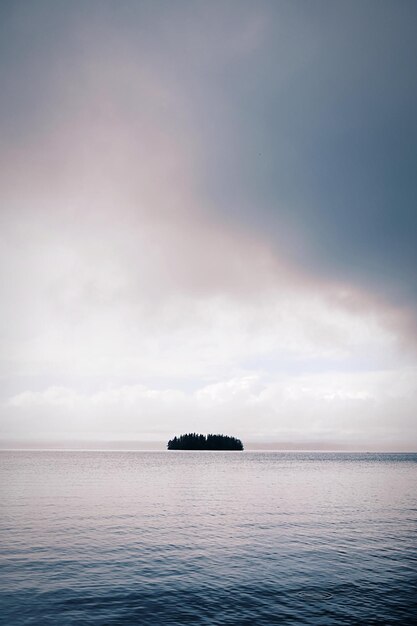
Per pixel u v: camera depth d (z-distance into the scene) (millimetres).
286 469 175750
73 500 66750
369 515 56031
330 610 23578
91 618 22141
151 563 32344
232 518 52906
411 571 30938
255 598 25344
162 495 76438
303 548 37562
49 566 31062
